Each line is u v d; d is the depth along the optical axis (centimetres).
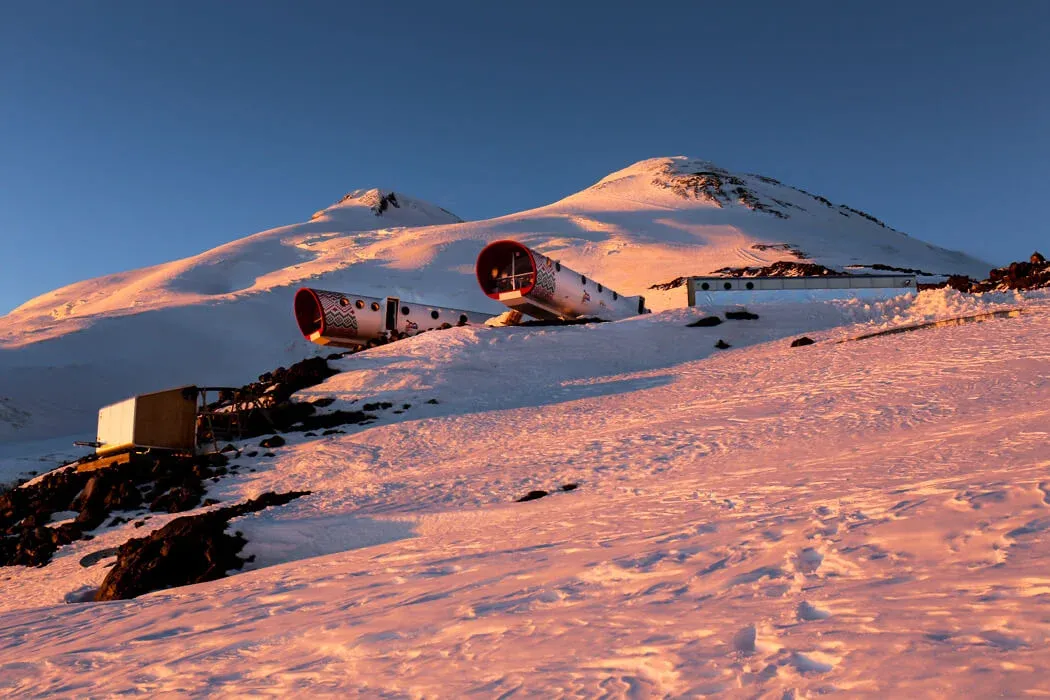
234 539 1622
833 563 660
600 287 5134
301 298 4791
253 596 1108
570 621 638
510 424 2803
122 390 5862
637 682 469
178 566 1565
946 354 2619
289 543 1645
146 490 2561
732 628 537
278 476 2517
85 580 1783
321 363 3772
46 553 2078
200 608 1079
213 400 5466
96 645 922
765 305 4553
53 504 2548
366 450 2675
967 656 408
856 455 1417
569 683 489
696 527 967
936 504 789
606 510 1323
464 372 3619
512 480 1945
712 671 462
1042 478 820
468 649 611
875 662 423
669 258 11706
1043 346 2459
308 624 817
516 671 533
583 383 3394
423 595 870
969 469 1030
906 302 4144
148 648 850
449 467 2295
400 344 4159
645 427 2367
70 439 4647
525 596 762
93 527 2262
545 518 1380
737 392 2714
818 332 3775
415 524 1636
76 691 716
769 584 641
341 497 2055
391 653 645
